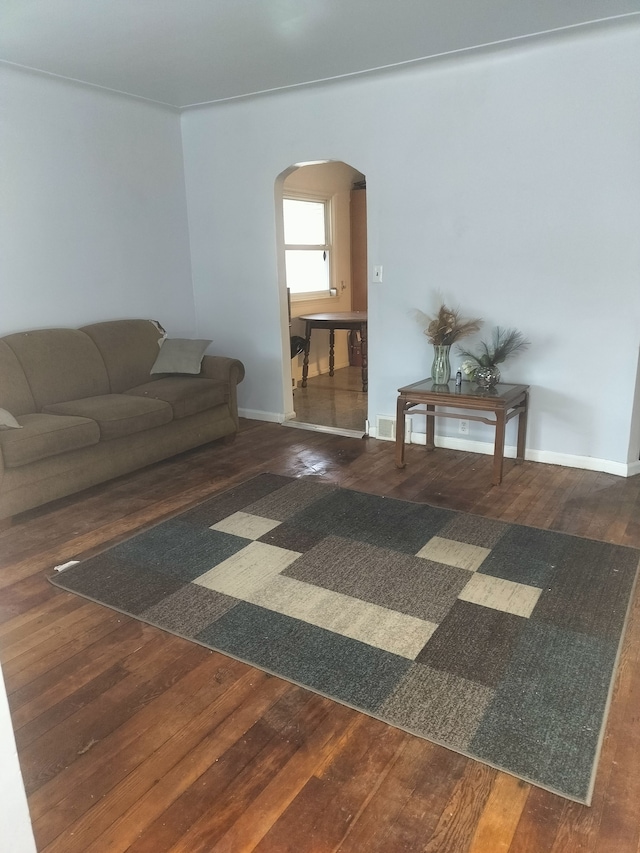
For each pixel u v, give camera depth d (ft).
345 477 11.97
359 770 5.13
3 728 3.48
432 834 4.54
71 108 12.87
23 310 12.50
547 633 6.87
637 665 6.31
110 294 14.28
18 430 9.88
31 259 12.52
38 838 4.58
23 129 12.06
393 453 13.38
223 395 13.87
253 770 5.16
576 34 10.31
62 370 12.31
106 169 13.79
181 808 4.82
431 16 9.46
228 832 4.60
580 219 11.10
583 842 4.45
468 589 7.80
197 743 5.46
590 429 11.84
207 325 16.61
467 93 11.67
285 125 13.94
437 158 12.28
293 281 20.27
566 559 8.48
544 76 10.88
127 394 12.88
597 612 7.24
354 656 6.57
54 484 10.40
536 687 6.03
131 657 6.67
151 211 15.03
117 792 4.98
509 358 12.36
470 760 5.20
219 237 15.72
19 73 11.83
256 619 7.29
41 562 8.83
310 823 4.65
